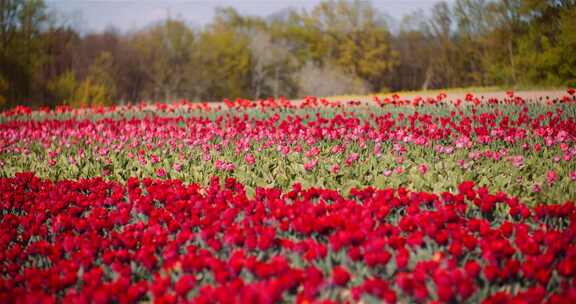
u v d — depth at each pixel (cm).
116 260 361
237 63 4025
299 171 650
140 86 3831
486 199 420
